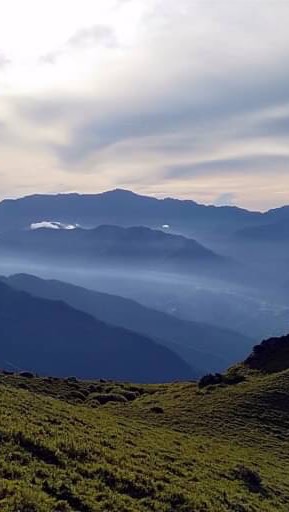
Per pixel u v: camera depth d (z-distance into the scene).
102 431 33.34
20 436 23.53
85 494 20.05
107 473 23.17
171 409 57.88
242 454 39.97
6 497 17.17
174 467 28.69
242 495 27.67
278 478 34.91
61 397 65.00
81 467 22.77
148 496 22.42
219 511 23.56
